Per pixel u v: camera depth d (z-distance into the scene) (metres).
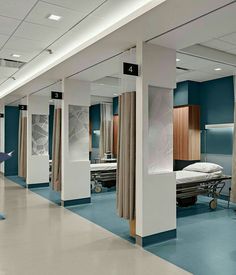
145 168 3.74
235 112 5.80
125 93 4.07
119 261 3.27
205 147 7.40
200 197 6.90
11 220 4.89
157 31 3.42
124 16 3.64
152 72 3.81
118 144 4.21
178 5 2.78
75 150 6.06
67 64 4.91
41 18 3.74
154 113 3.93
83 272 3.00
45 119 8.45
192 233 4.26
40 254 3.46
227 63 5.50
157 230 3.84
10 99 9.35
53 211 5.50
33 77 6.14
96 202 6.30
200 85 7.54
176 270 3.04
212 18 3.05
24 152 8.79
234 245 3.78
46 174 8.38
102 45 3.96
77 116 6.09
